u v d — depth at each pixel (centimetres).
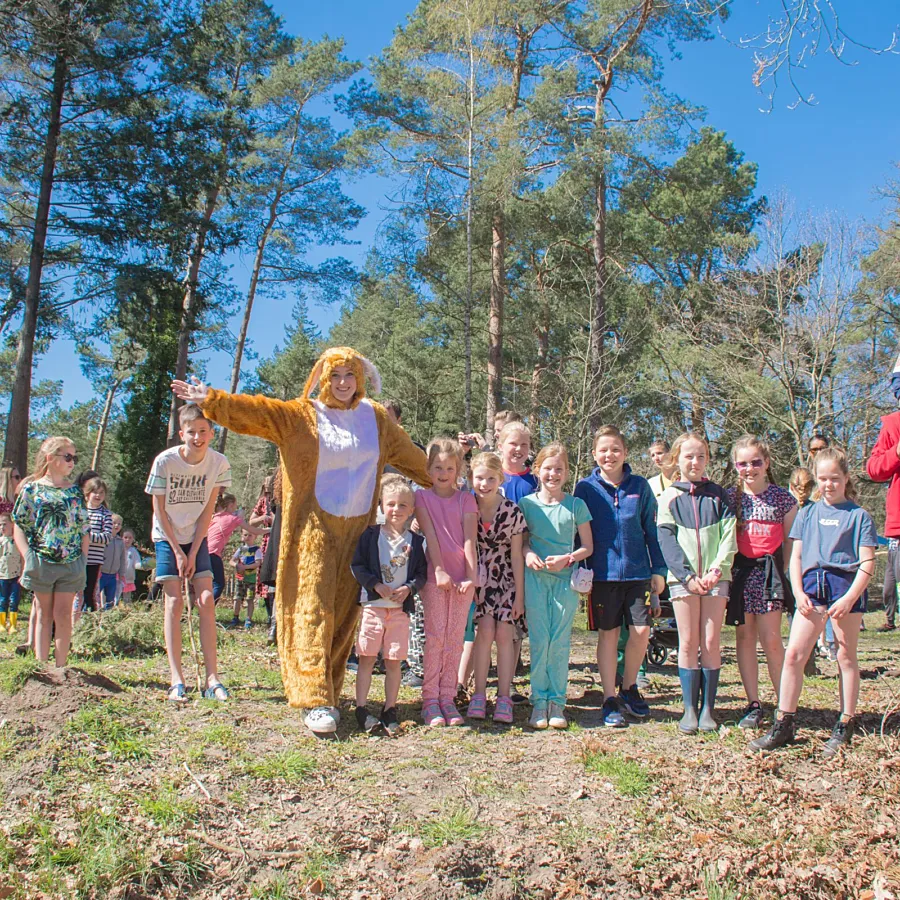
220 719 497
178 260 2114
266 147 2762
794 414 2289
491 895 328
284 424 526
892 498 519
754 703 542
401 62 2475
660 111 2317
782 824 394
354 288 2900
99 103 2028
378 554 515
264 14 2783
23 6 1836
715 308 2500
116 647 736
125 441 3130
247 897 320
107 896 312
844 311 2295
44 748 427
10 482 972
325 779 421
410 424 3150
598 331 2411
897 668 762
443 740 491
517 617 554
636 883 343
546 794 417
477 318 2950
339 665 528
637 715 568
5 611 960
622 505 564
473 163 2369
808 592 496
